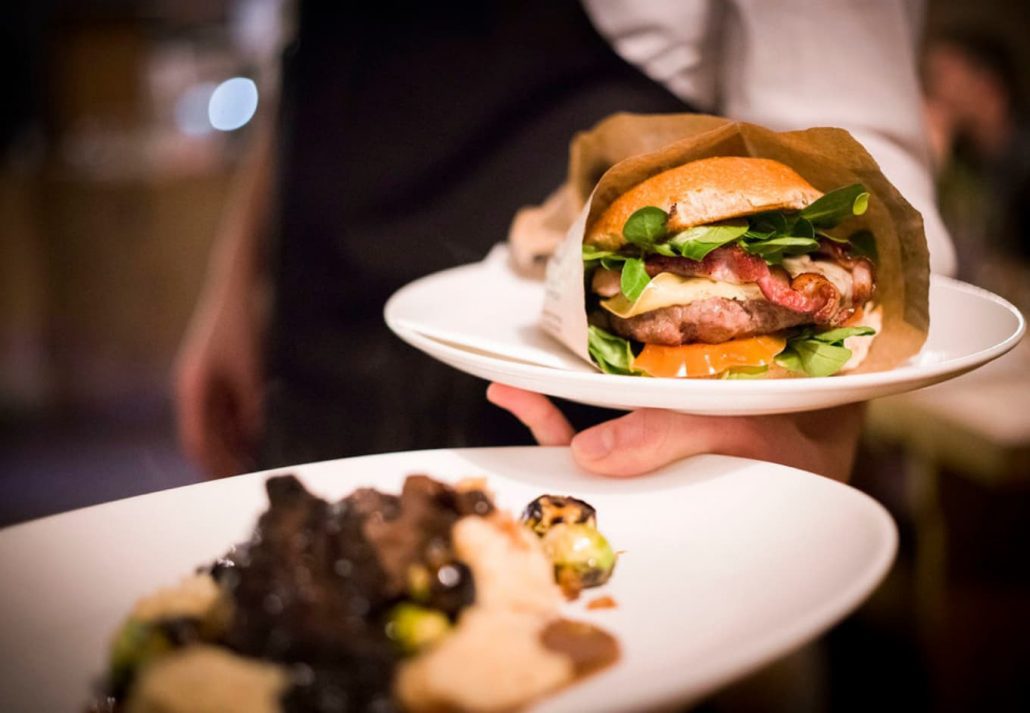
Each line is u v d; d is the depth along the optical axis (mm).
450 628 324
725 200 486
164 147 2328
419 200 698
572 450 421
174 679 299
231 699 296
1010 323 457
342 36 710
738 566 365
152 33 2568
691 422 416
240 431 791
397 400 684
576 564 359
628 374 487
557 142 669
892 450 898
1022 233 1136
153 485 1583
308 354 721
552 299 515
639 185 511
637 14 645
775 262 488
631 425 416
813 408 408
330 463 417
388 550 328
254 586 319
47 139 2377
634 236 490
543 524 370
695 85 658
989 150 1227
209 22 2627
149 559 371
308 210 722
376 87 698
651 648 333
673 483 406
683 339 479
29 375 2094
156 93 2584
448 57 681
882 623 895
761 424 428
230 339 785
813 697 819
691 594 356
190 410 790
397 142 696
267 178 804
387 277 699
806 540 365
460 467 422
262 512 367
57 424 1893
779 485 389
